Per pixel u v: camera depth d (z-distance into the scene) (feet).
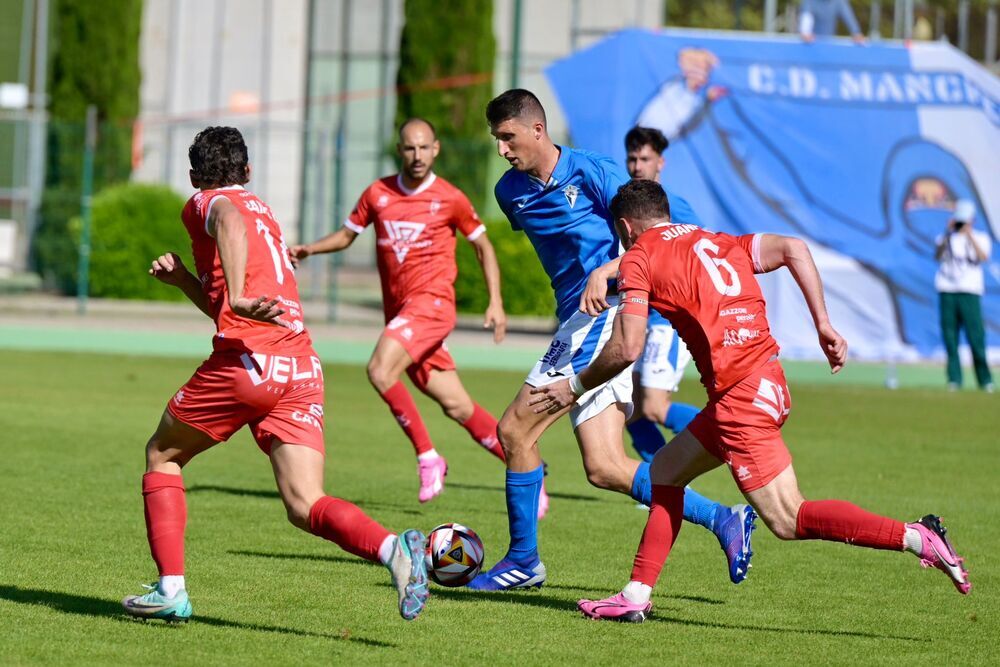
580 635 64.69
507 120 75.46
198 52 375.04
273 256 63.26
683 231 66.64
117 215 303.07
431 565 67.21
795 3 337.93
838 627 68.18
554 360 75.36
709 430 65.10
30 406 151.84
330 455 129.59
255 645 60.44
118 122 319.47
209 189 64.39
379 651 60.29
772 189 242.37
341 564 79.82
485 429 109.19
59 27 319.47
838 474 124.88
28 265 310.24
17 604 66.95
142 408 153.89
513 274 298.76
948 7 481.05
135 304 303.68
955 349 211.82
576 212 76.89
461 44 307.99
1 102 347.36
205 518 93.71
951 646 64.49
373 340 253.24
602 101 240.53
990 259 249.55
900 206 246.47
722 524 69.51
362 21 388.98
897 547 62.18
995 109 253.03
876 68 252.21
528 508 74.84
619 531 94.89
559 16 361.30
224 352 61.05
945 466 131.85
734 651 62.34
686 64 244.22
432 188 107.86
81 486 103.50
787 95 247.29
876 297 241.96
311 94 390.21
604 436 75.36
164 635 61.67
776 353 65.31
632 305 64.54
